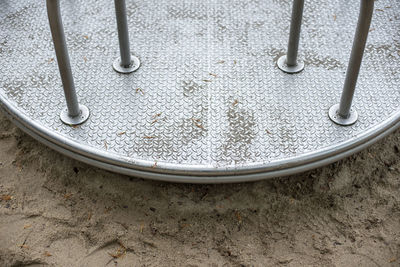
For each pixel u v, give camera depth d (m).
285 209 1.97
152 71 2.10
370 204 1.99
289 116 1.93
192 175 1.78
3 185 2.03
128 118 1.92
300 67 2.11
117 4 1.86
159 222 1.92
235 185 2.03
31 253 1.81
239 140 1.85
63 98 1.99
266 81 2.06
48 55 2.17
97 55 2.17
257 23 2.34
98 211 1.95
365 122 1.89
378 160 2.13
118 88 2.03
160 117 1.93
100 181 2.04
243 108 1.96
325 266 1.80
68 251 1.83
